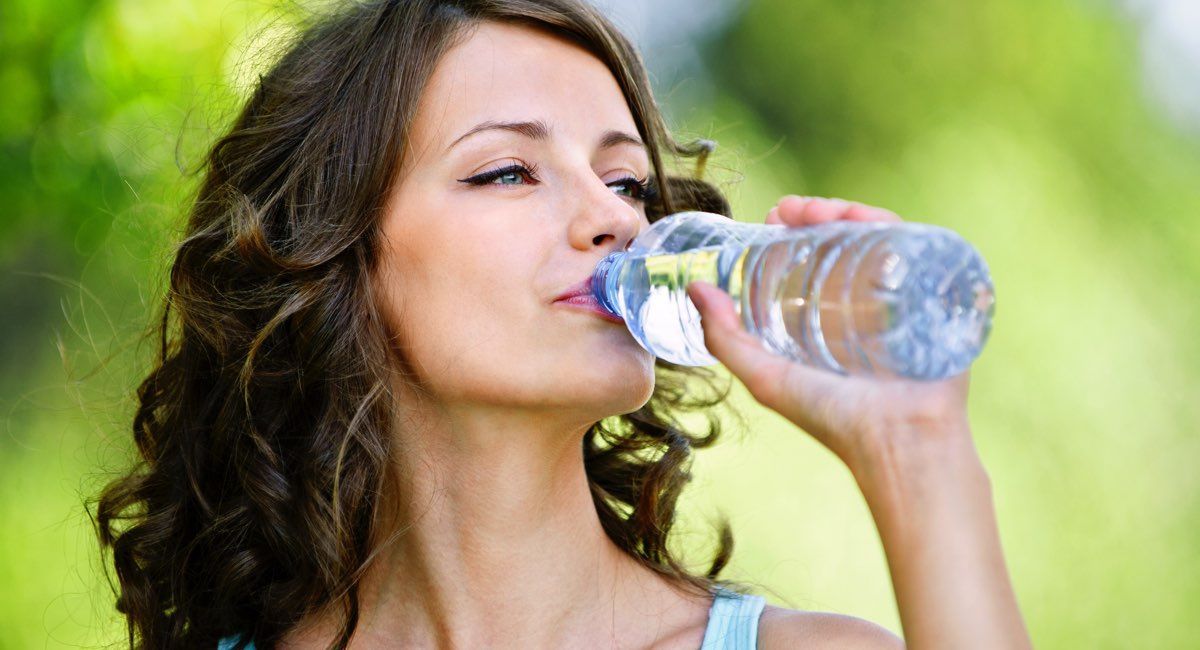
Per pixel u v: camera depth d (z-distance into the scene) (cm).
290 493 205
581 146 182
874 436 143
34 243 479
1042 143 758
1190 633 620
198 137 282
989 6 793
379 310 191
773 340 152
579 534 189
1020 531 631
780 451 566
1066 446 654
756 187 698
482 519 186
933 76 793
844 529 563
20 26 352
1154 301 718
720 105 798
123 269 357
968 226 720
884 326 139
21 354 572
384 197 186
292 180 204
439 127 184
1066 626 623
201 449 221
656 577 198
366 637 196
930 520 140
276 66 223
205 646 218
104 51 353
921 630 137
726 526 252
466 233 178
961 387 145
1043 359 669
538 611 186
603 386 172
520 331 175
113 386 287
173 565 223
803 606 550
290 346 204
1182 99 793
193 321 218
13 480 530
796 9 827
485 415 181
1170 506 651
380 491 193
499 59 185
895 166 777
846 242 143
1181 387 682
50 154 356
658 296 169
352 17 207
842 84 809
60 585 499
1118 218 748
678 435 240
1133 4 810
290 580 207
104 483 276
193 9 356
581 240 174
